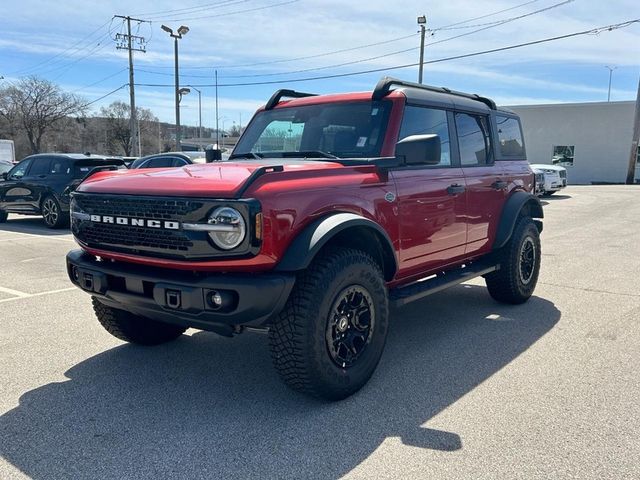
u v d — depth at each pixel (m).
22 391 3.91
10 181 14.09
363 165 3.98
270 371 4.28
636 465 2.93
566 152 36.16
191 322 3.50
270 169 3.39
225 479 2.84
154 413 3.57
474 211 5.19
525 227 5.98
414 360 4.48
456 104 5.11
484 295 6.65
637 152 34.50
